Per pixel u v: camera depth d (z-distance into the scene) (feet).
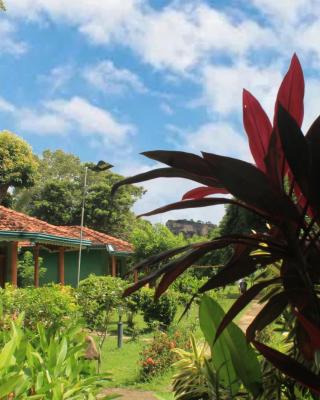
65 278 87.97
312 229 5.37
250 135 5.72
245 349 6.86
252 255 5.40
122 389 25.05
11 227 49.60
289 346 7.66
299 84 5.49
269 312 5.29
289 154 4.45
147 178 5.25
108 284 37.14
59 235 54.49
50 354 7.19
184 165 4.85
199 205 5.22
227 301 46.29
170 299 46.29
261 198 4.39
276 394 6.74
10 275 53.47
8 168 97.86
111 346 37.88
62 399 6.31
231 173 4.28
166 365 27.61
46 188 136.15
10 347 6.12
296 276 5.01
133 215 135.33
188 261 5.02
